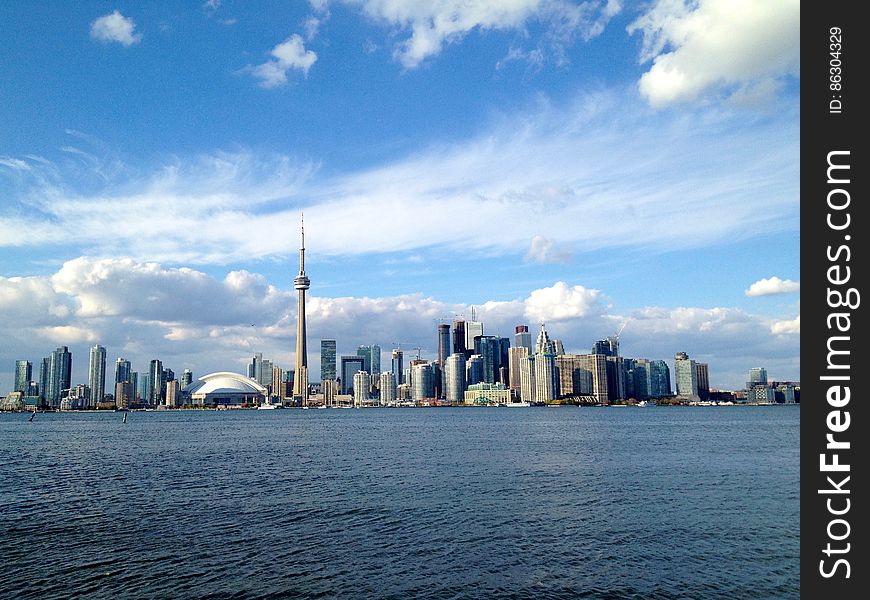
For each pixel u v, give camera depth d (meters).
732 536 57.56
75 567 49.16
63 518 66.56
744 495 78.50
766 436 197.00
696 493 80.06
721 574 47.25
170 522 64.19
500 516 66.19
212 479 96.31
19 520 65.75
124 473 105.38
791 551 52.81
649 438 187.62
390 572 47.94
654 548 53.88
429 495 78.94
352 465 114.31
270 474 101.75
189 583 45.50
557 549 53.75
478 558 51.28
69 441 194.62
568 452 138.38
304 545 55.03
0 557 51.75
